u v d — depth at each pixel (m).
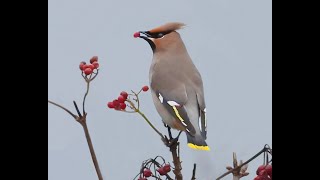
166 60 11.43
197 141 10.26
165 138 8.55
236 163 8.70
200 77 11.40
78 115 8.10
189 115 10.82
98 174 8.18
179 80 11.21
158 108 11.16
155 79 11.31
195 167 8.19
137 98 8.62
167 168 8.40
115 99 8.63
